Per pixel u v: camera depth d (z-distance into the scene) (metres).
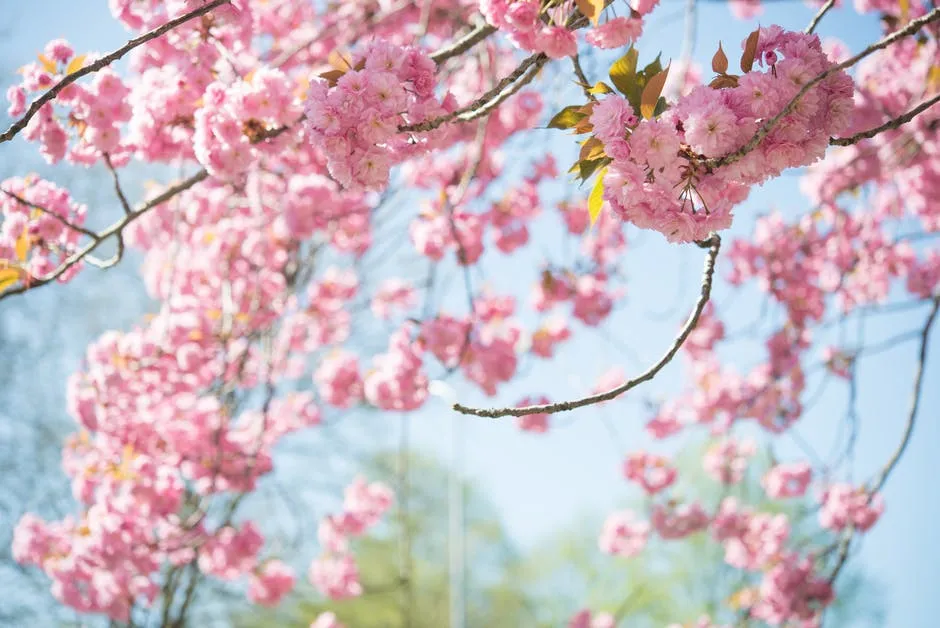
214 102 3.22
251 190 5.81
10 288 3.28
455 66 5.01
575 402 2.52
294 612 13.49
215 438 5.26
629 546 8.04
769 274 7.03
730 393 7.36
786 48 2.33
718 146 2.23
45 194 3.65
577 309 6.74
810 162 2.31
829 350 7.12
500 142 6.43
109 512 5.16
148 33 2.68
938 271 7.01
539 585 19.22
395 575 16.33
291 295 5.93
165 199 3.34
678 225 2.30
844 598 16.27
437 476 17.95
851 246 6.93
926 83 4.65
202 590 8.02
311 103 2.57
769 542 7.02
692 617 15.55
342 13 5.71
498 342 6.32
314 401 6.73
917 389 4.29
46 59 3.45
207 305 5.89
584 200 6.68
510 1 2.53
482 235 6.10
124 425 5.26
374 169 2.61
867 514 6.38
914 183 6.46
